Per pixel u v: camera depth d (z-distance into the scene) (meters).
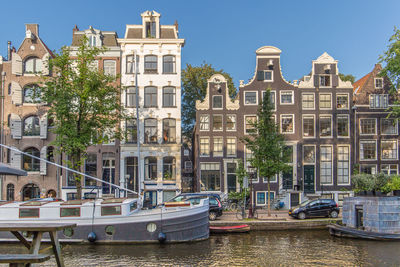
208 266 15.00
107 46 31.94
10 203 19.11
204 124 31.34
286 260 15.84
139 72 31.64
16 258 8.16
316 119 31.56
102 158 30.78
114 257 16.27
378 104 31.70
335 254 16.80
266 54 31.78
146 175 30.97
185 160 43.22
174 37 32.47
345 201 21.62
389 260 15.80
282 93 31.69
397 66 26.30
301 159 31.14
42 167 29.91
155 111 31.41
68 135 22.55
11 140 30.56
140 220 18.69
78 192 22.53
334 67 31.98
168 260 15.82
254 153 25.03
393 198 19.70
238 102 31.61
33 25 31.33
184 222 18.94
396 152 31.56
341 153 31.47
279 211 28.00
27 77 30.98
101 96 23.92
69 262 15.48
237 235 20.94
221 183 30.83
